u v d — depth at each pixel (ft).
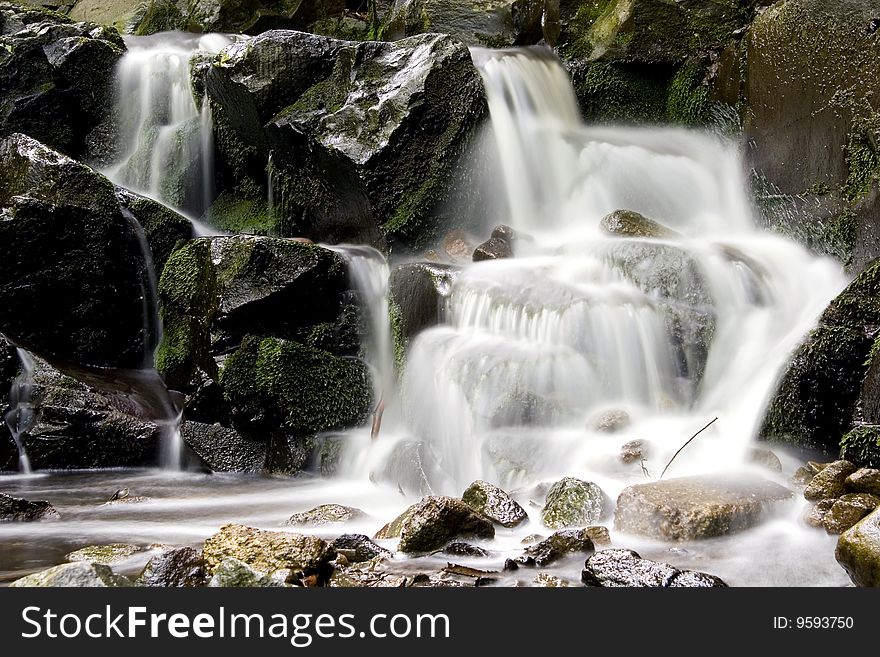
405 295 29.89
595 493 19.58
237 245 30.73
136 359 34.60
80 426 30.14
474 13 43.57
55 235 32.83
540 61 40.27
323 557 16.49
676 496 18.65
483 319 27.58
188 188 39.60
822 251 29.78
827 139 30.96
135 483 28.14
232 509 23.91
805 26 32.45
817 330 23.27
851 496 18.43
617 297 26.25
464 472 25.31
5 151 35.01
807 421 22.97
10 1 55.98
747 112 35.88
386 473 26.45
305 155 34.71
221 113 38.19
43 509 22.68
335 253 31.40
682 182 36.70
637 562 15.37
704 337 25.98
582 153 36.73
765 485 19.56
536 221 36.47
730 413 24.70
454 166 34.17
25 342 32.55
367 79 34.88
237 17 49.11
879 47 29.07
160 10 50.06
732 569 16.42
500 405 24.90
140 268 34.86
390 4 50.21
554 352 25.50
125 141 41.60
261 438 29.84
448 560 17.29
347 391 29.91
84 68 41.14
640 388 25.72
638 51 40.27
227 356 29.84
